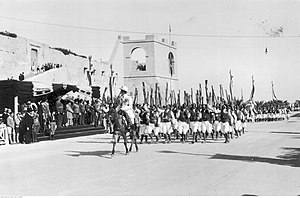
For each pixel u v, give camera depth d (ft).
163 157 50.55
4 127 76.79
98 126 110.83
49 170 42.27
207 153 53.67
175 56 220.43
